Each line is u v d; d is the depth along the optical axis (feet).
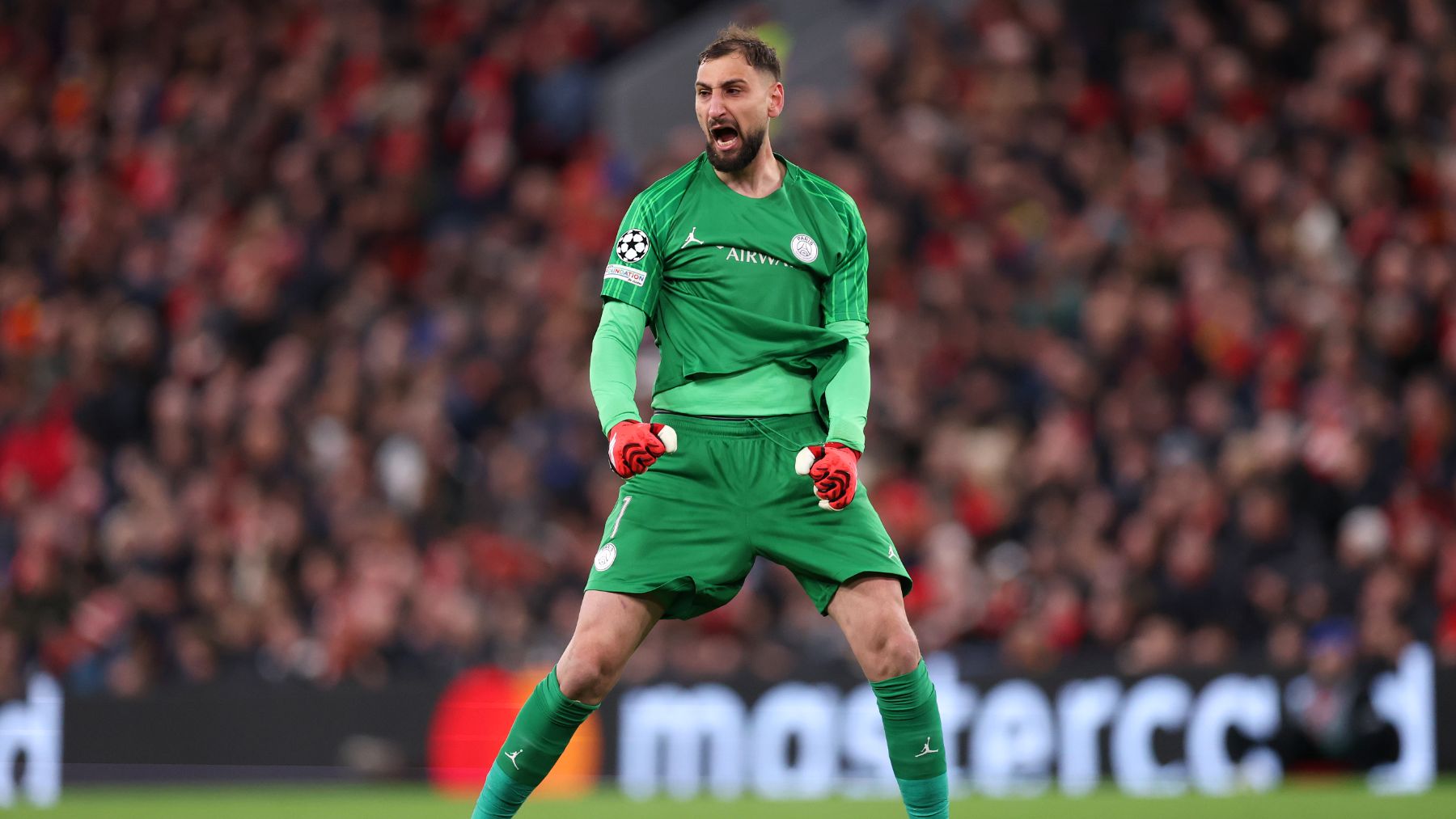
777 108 47.21
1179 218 137.18
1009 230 143.13
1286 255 133.49
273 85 190.39
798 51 185.37
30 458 157.38
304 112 185.68
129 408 160.35
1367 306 123.85
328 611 127.24
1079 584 111.34
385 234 170.91
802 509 45.80
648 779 106.11
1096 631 109.40
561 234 160.66
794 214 47.42
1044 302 135.85
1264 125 146.72
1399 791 86.94
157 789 115.14
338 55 187.32
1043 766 99.35
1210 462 118.62
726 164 46.73
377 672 120.16
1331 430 111.96
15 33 209.05
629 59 193.57
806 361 46.96
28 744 119.44
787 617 119.75
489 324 150.30
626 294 46.85
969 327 134.72
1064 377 127.24
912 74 159.53
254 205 180.86
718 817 83.76
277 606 128.88
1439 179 134.92
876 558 45.62
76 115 200.23
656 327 48.11
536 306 151.64
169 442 149.18
